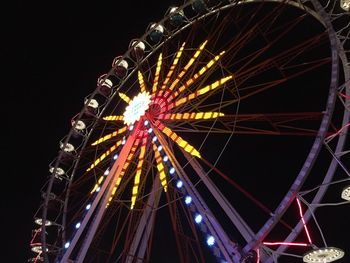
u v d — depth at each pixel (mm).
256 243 14289
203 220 16281
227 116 18750
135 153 21812
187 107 21453
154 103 22047
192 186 17422
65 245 19438
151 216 20000
